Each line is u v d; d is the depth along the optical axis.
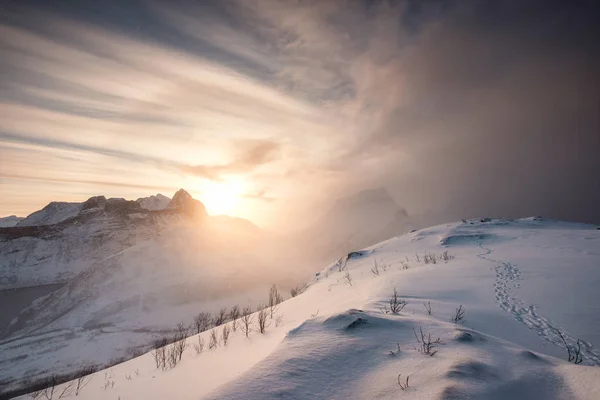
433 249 27.09
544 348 7.86
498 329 9.05
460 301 11.66
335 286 21.09
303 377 4.39
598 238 22.97
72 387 9.62
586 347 7.82
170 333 57.16
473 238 28.28
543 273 14.91
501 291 12.84
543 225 34.38
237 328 12.80
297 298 20.72
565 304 10.82
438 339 5.64
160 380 7.81
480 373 4.08
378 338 5.79
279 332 10.68
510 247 23.16
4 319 76.31
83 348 49.00
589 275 13.86
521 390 3.77
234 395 3.91
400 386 3.98
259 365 4.73
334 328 6.28
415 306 10.75
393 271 20.41
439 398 3.44
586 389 3.74
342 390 4.07
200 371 7.83
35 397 9.42
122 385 8.34
